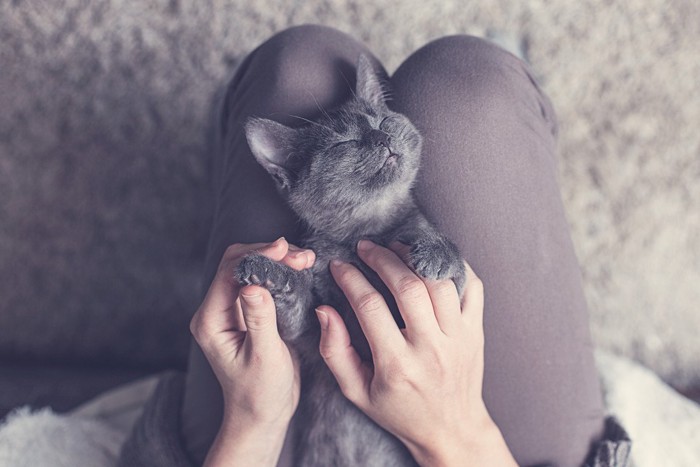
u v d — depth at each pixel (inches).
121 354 44.5
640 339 43.7
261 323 27.0
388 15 42.8
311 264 28.6
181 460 31.4
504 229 30.1
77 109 43.0
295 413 31.8
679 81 42.4
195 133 43.2
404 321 28.3
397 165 30.8
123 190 43.8
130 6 42.4
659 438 35.2
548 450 30.7
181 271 44.3
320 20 42.8
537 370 30.3
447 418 28.6
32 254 44.1
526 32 42.8
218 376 29.0
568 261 31.0
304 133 31.8
